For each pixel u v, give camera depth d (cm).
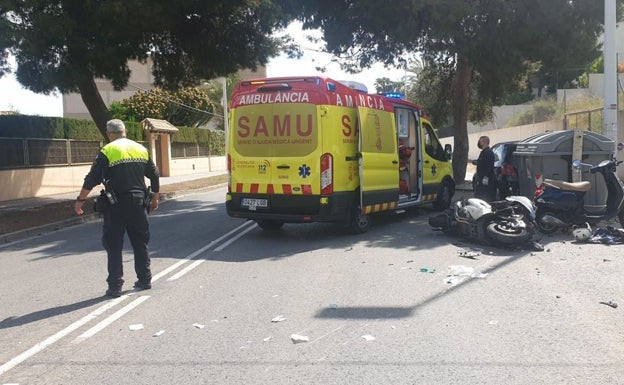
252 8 1842
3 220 1433
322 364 454
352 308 601
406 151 1243
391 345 491
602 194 1034
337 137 999
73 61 1554
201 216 1475
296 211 1005
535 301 608
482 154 1230
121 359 475
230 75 2173
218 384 422
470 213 923
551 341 491
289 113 997
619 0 1703
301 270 786
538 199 999
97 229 1319
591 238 920
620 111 1791
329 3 1784
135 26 1566
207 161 4138
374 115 1101
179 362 466
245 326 551
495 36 1622
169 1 1602
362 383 417
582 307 584
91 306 637
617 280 687
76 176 2411
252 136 1027
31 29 1431
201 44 1978
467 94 2094
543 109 3834
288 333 528
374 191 1084
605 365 439
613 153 1071
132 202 673
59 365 466
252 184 1027
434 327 534
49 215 1529
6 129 2033
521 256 836
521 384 410
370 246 954
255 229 1186
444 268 774
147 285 705
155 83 2203
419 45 1855
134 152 685
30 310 631
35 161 2155
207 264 845
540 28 1584
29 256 987
